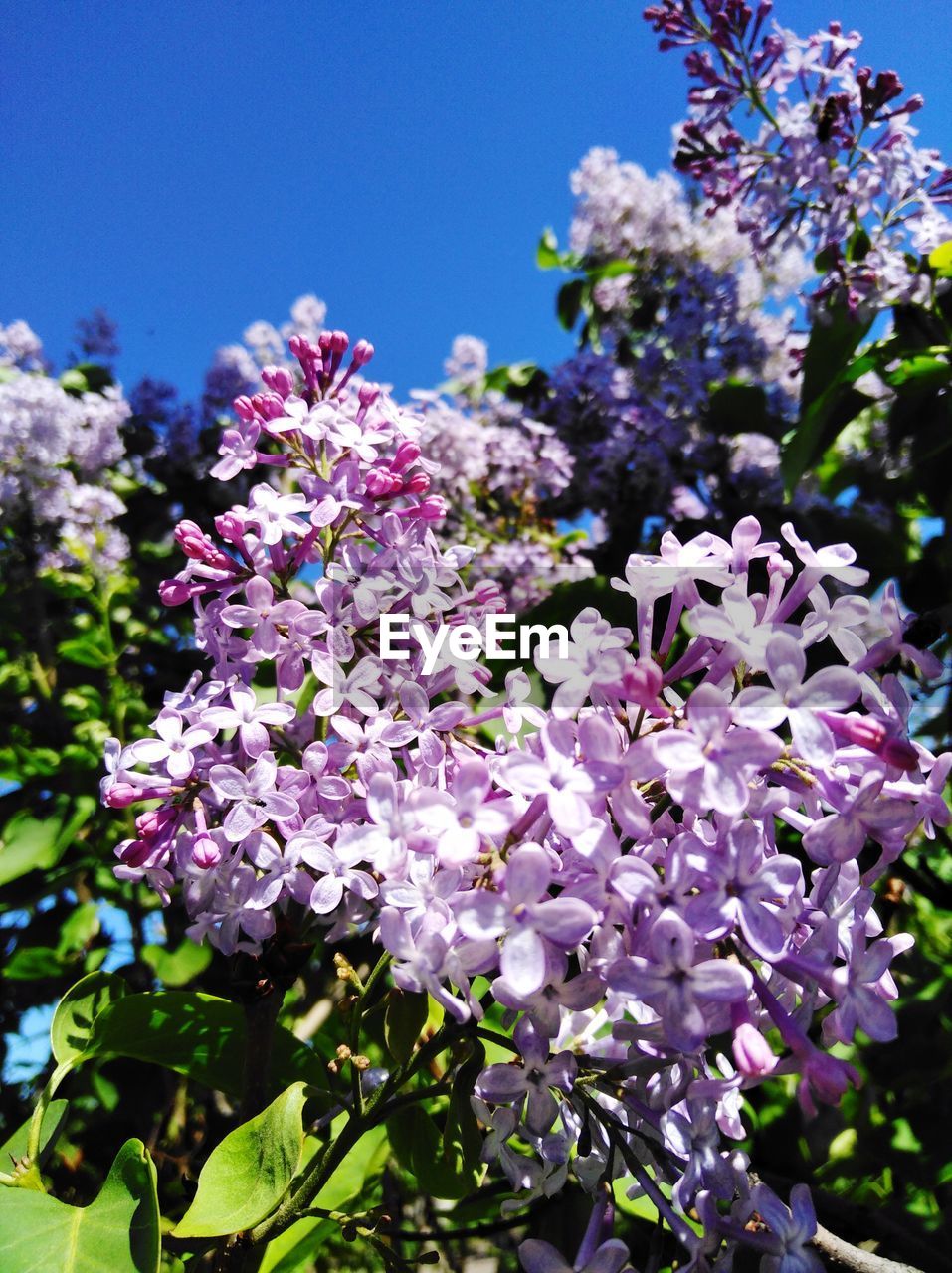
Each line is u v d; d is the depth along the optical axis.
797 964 0.15
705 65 0.39
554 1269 0.15
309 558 0.21
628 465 0.48
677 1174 0.16
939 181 0.37
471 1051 0.18
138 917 0.38
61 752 0.42
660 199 0.52
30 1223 0.16
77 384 0.56
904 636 0.17
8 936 0.40
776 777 0.15
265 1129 0.17
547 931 0.14
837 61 0.38
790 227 0.39
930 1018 0.31
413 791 0.15
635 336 0.53
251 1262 0.19
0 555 0.45
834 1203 0.22
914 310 0.37
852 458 0.46
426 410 0.44
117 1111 0.36
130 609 0.49
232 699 0.19
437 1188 0.21
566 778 0.14
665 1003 0.13
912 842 0.31
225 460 0.21
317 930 0.30
